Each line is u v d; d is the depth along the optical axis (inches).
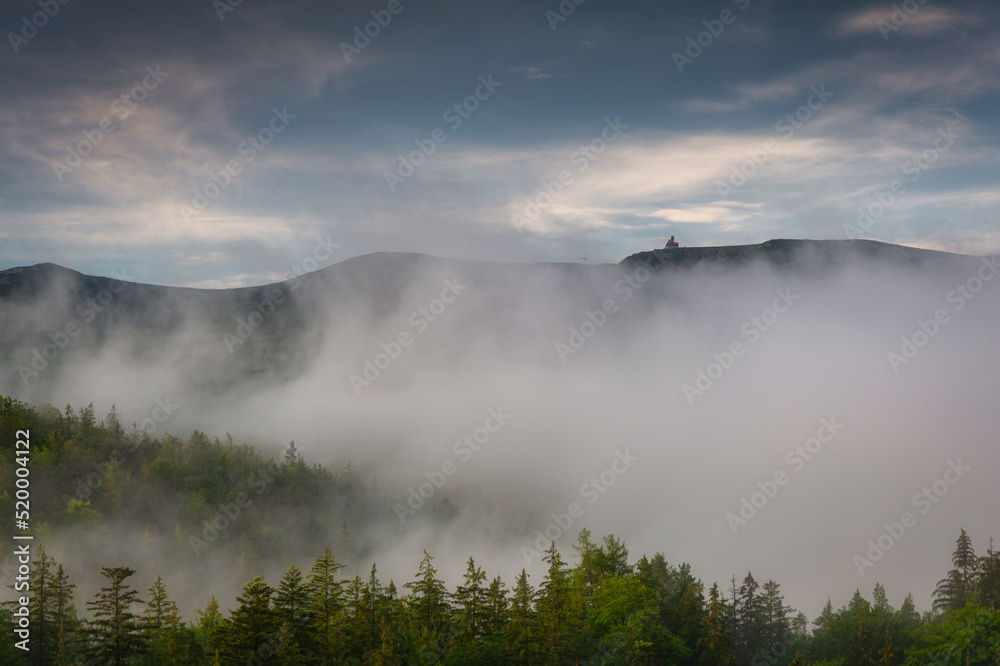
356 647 3193.9
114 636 2935.5
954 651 3063.5
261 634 2947.8
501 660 3083.2
